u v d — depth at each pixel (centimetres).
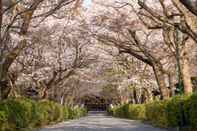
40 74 3591
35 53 3247
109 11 3186
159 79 3044
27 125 2316
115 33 3253
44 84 3853
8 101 2062
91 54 4053
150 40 3472
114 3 3166
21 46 2145
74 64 3894
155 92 5072
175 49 2547
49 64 3628
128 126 3105
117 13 3144
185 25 2006
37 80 3678
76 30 3394
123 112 5794
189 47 3256
